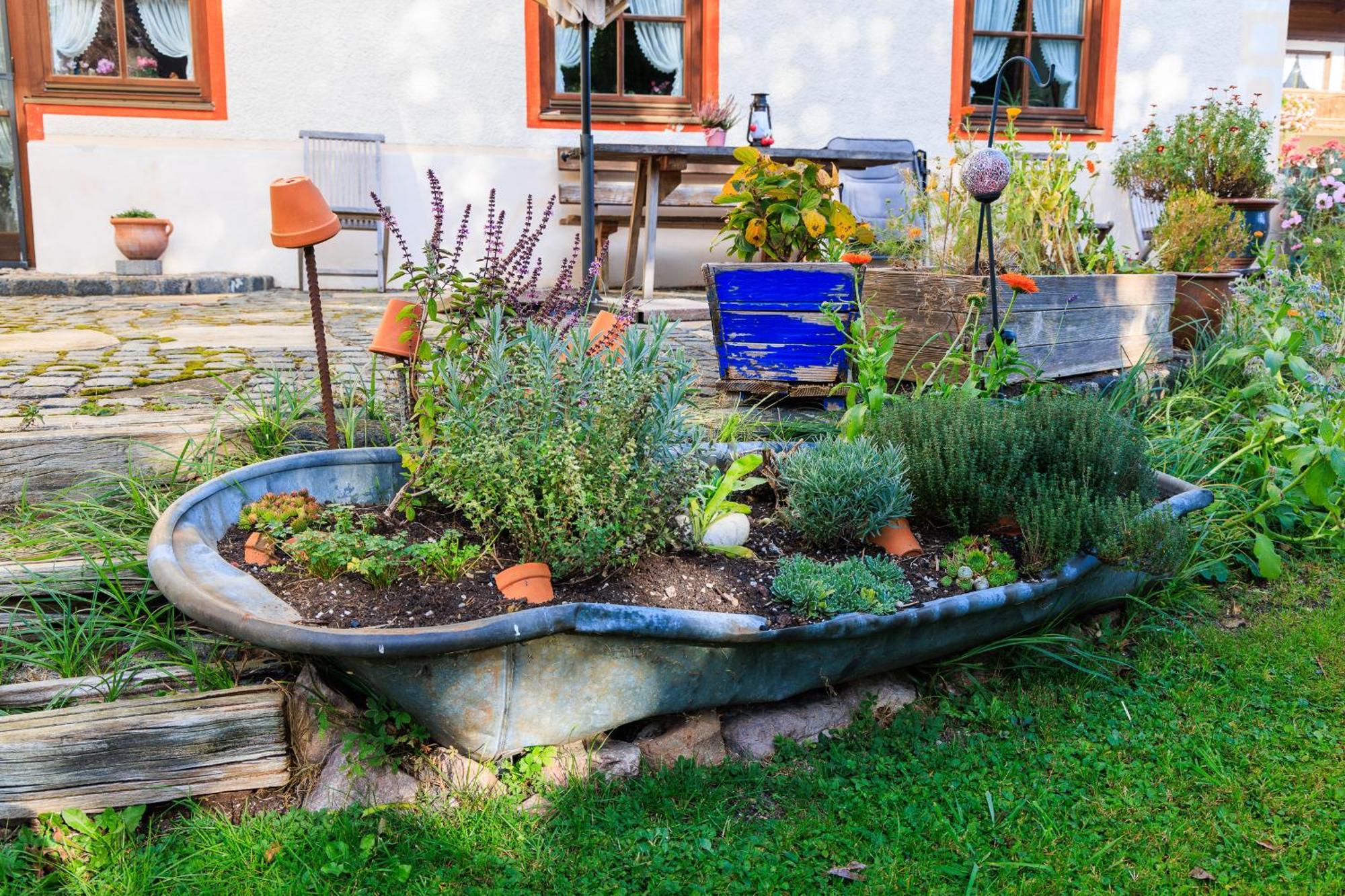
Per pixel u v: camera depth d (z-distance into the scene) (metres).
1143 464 2.86
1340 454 3.09
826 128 8.18
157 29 7.48
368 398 3.22
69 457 2.83
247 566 2.28
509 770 2.13
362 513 2.61
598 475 2.30
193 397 3.38
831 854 1.97
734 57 7.96
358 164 7.64
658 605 2.25
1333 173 7.77
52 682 2.21
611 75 8.00
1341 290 6.07
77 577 2.40
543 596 2.18
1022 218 4.10
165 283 7.13
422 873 1.89
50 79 7.38
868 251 3.93
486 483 2.32
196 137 7.50
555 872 1.90
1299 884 1.90
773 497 2.94
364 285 7.91
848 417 2.96
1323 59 15.15
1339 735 2.39
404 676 1.88
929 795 2.16
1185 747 2.34
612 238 7.95
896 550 2.60
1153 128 7.29
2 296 6.79
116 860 1.89
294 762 2.13
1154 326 4.32
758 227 4.05
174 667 2.29
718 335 3.79
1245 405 4.09
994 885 1.90
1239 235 4.92
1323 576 3.24
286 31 7.47
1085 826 2.06
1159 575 2.60
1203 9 8.66
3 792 1.92
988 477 2.71
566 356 2.40
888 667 2.44
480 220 7.89
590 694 2.05
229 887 1.84
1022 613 2.50
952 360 3.40
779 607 2.30
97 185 7.45
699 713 2.30
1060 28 8.60
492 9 7.67
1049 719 2.44
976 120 8.46
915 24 8.19
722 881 1.88
